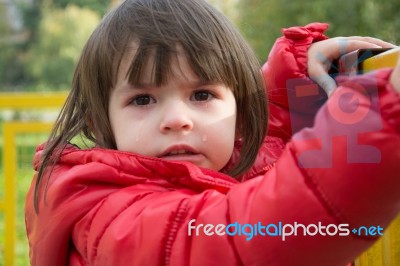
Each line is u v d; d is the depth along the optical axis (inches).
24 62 661.9
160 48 37.4
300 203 28.1
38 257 39.4
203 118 37.8
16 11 680.4
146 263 32.1
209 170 36.4
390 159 26.3
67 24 613.6
